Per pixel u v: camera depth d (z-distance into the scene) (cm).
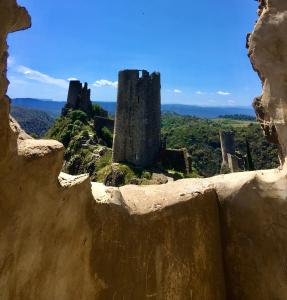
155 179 4175
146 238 273
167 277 277
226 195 312
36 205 198
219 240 310
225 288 308
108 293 253
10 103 188
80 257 238
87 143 5534
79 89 6712
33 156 194
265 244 292
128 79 4862
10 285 184
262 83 303
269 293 288
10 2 177
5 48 186
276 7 281
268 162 4122
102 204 257
